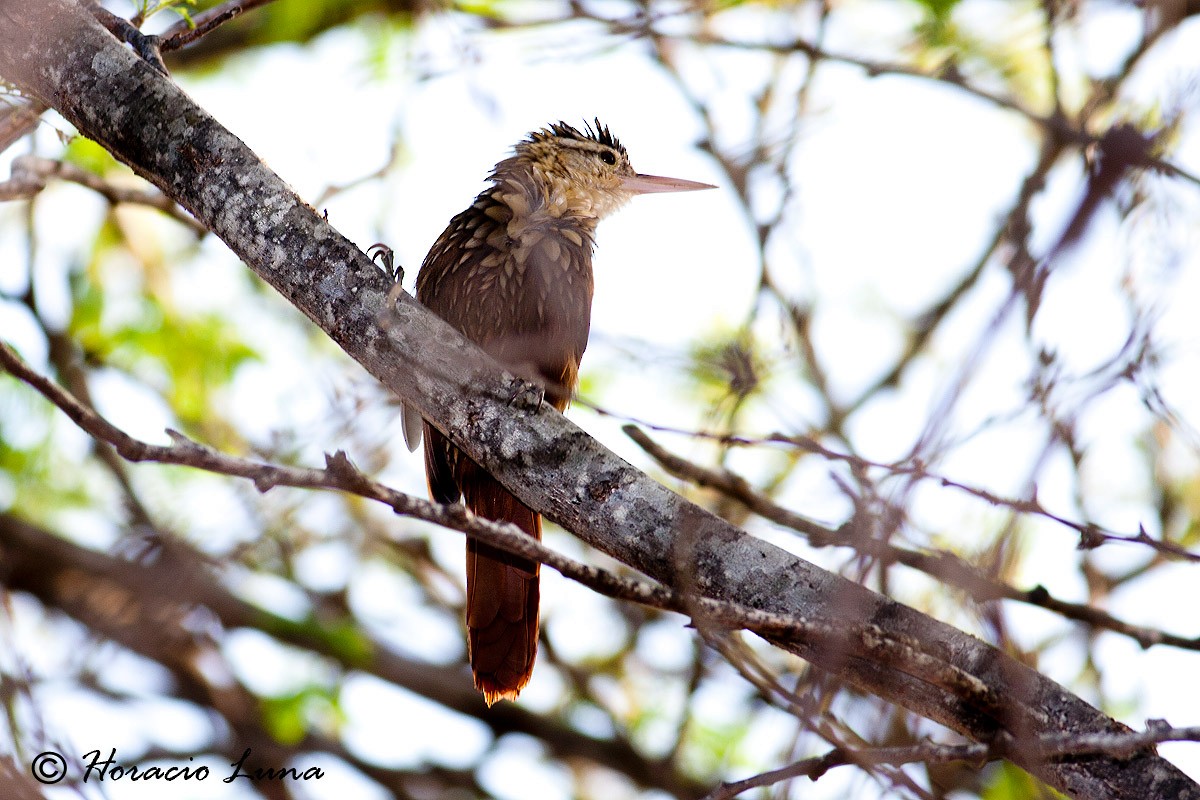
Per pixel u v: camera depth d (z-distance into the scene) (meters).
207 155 7.26
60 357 13.45
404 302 7.08
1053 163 7.93
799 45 11.37
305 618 13.35
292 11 13.86
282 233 7.14
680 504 6.77
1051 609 8.57
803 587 6.59
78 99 7.45
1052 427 6.11
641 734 13.76
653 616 13.98
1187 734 5.70
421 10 12.38
